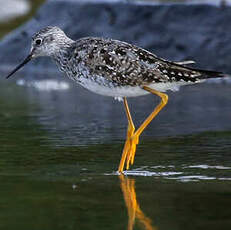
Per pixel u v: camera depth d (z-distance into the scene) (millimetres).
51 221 8531
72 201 9398
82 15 24344
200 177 10703
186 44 22219
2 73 24125
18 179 10609
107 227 8320
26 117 16328
